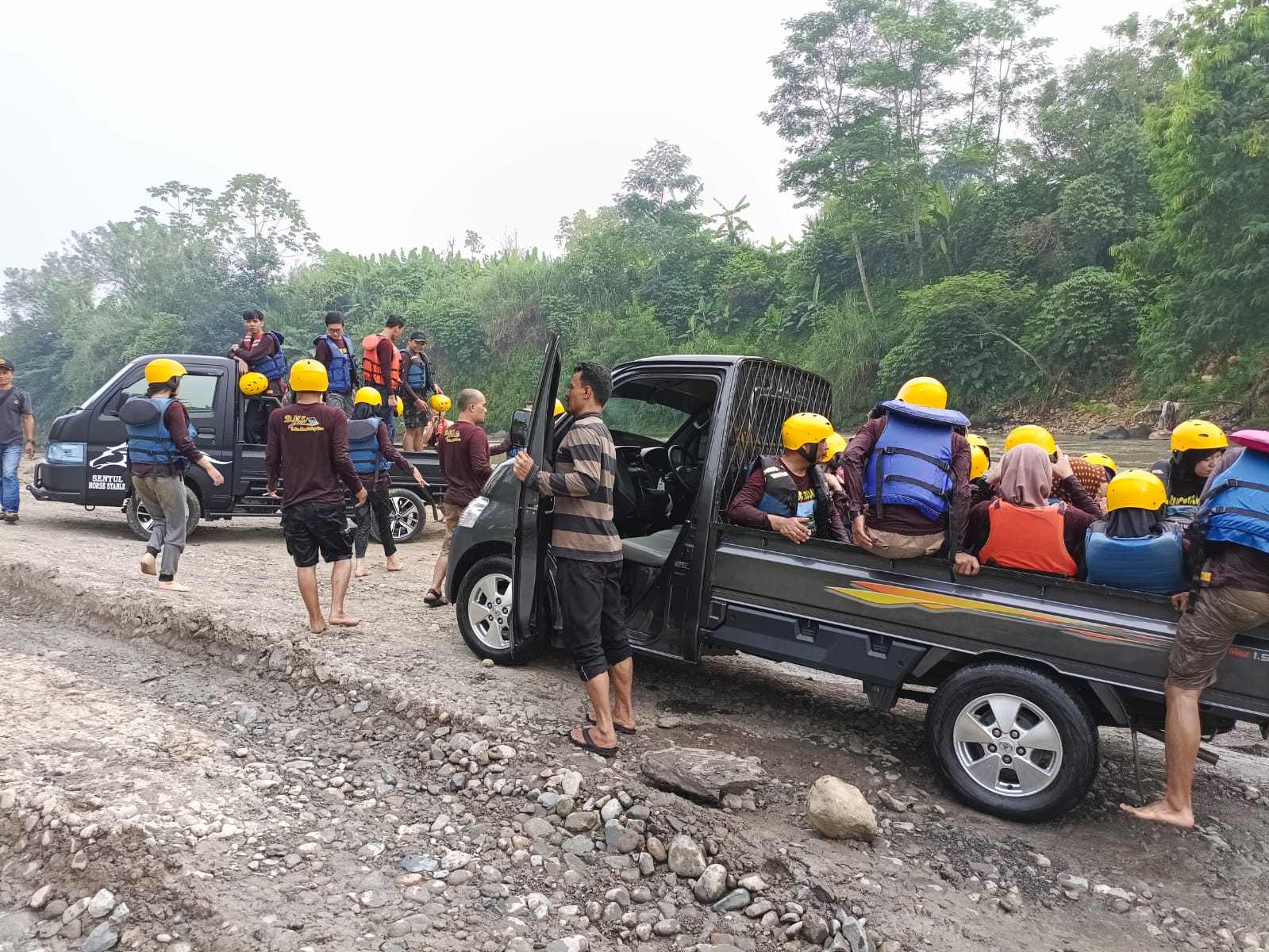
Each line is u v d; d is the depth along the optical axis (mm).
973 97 37594
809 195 39094
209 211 62625
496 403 47781
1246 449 3492
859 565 4230
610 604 4262
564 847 3432
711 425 4742
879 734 4801
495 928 2939
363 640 5570
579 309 46594
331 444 5555
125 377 9312
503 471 5340
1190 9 22047
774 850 3385
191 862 3127
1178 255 23141
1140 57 34781
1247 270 20938
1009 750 3814
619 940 2967
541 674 5145
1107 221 30297
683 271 47188
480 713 4363
